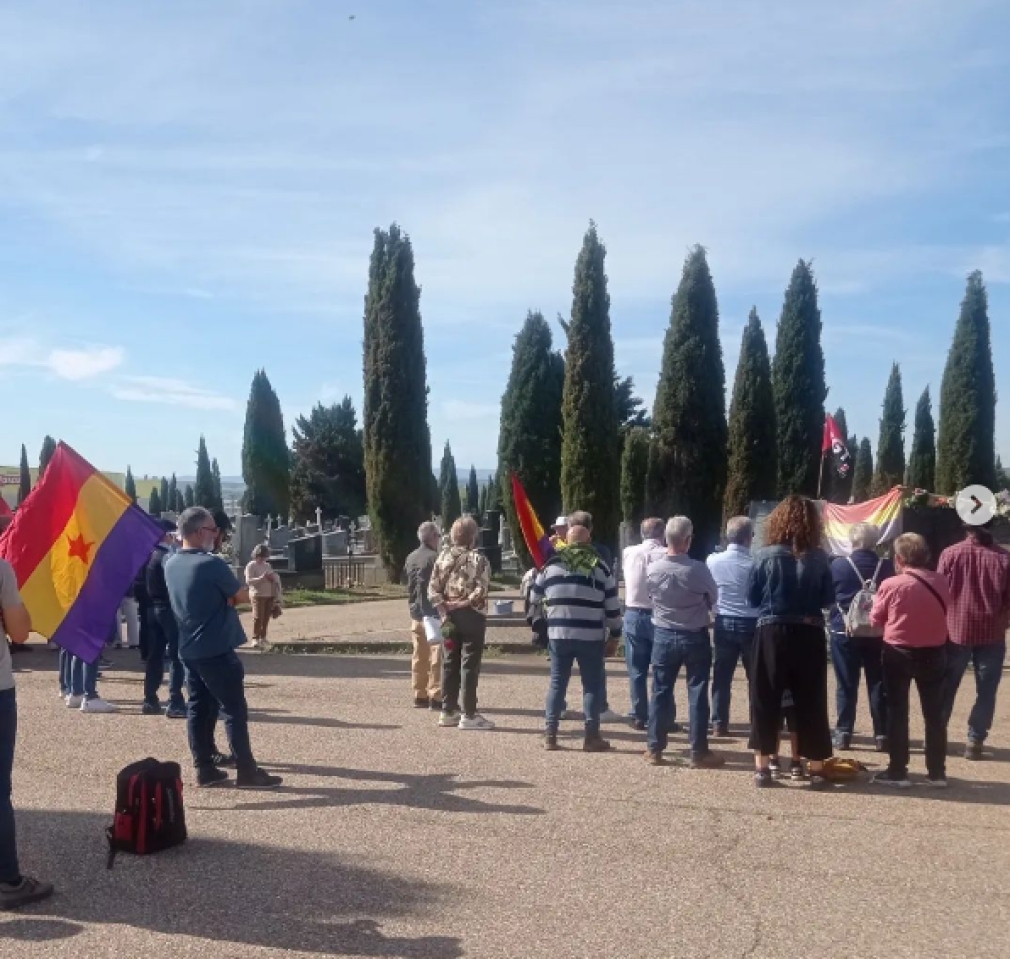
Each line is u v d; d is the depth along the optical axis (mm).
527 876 5719
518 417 28344
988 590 8484
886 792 7555
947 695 8648
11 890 5270
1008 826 6742
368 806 7059
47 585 8188
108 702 11023
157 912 5207
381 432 27406
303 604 23203
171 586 7414
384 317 27344
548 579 8836
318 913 5195
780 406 27922
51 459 8391
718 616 9344
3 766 5297
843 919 5160
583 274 20562
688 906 5309
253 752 8656
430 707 10758
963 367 35375
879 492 49969
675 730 9734
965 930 5039
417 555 10781
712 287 22219
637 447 32531
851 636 8805
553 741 8805
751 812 6996
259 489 48469
